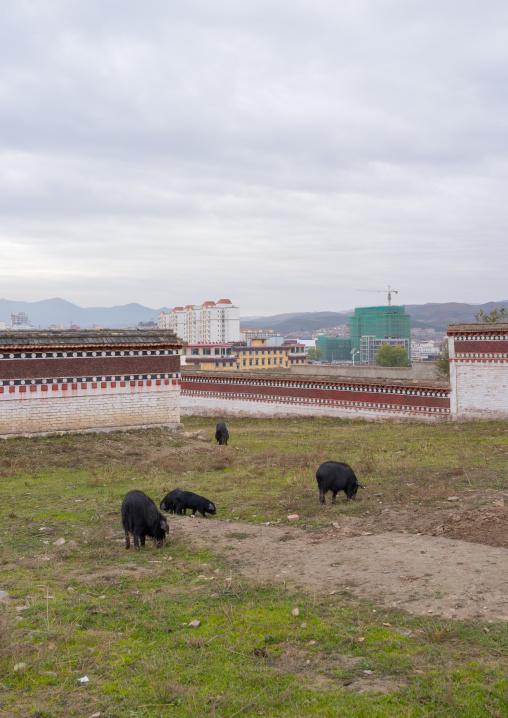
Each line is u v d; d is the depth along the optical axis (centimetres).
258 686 491
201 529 1075
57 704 470
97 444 2061
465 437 2264
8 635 579
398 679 493
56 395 2184
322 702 461
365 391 3120
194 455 2012
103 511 1216
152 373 2388
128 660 546
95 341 2262
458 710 442
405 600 659
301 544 928
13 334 2130
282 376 3441
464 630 575
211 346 16825
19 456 1864
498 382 2733
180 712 455
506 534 872
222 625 620
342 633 582
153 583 768
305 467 1697
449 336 2833
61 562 872
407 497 1198
